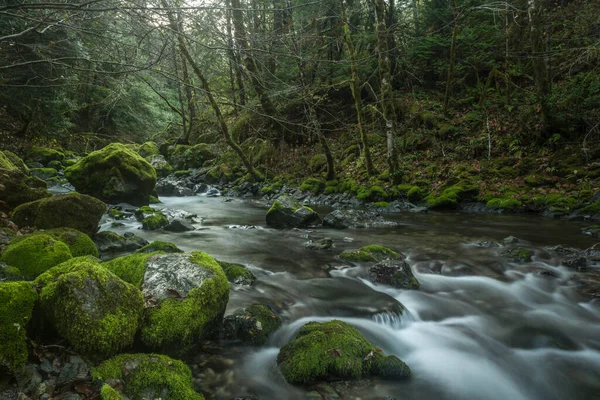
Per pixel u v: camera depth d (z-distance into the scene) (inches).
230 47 186.1
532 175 474.3
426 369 133.6
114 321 103.1
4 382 87.3
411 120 647.8
